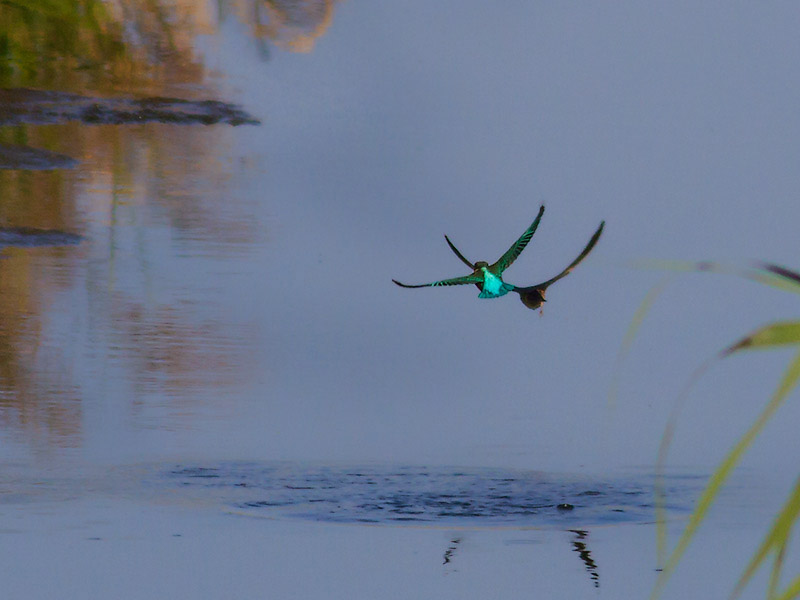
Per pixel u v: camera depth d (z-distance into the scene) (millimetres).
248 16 34500
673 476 11172
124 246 19781
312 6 35906
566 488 10750
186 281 17766
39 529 9508
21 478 10766
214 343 15273
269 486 10742
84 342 15117
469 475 11125
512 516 10000
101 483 10602
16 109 28547
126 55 32031
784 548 4359
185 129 28188
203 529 9578
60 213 21375
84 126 28078
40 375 13930
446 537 9445
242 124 28922
